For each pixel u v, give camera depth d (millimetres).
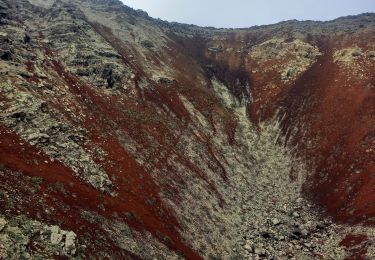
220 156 64750
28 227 25219
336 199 56219
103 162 44062
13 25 62906
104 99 59719
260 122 81188
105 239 30625
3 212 25078
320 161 65562
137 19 124062
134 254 31906
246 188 59562
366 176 56781
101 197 36656
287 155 70375
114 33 94438
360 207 51938
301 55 100812
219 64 111188
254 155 70312
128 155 49312
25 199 28000
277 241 47312
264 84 93938
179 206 46375
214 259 40906
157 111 66500
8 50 52219
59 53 65938
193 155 60062
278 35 126438
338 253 44969
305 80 88500
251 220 51406
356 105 72562
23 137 37969
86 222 30828
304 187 62094
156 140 57531
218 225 47375
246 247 44812
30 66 53750
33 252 23531
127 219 36281
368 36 101625
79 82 59750
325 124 72250
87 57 66562
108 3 124062
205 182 55062
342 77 82375
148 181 46781
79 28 75062
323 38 114875
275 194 60219
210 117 75125
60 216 28891
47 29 72188
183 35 134500
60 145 40875
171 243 37938
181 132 64500
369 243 44281
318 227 51188
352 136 66250
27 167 33188
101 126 51531
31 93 46562
